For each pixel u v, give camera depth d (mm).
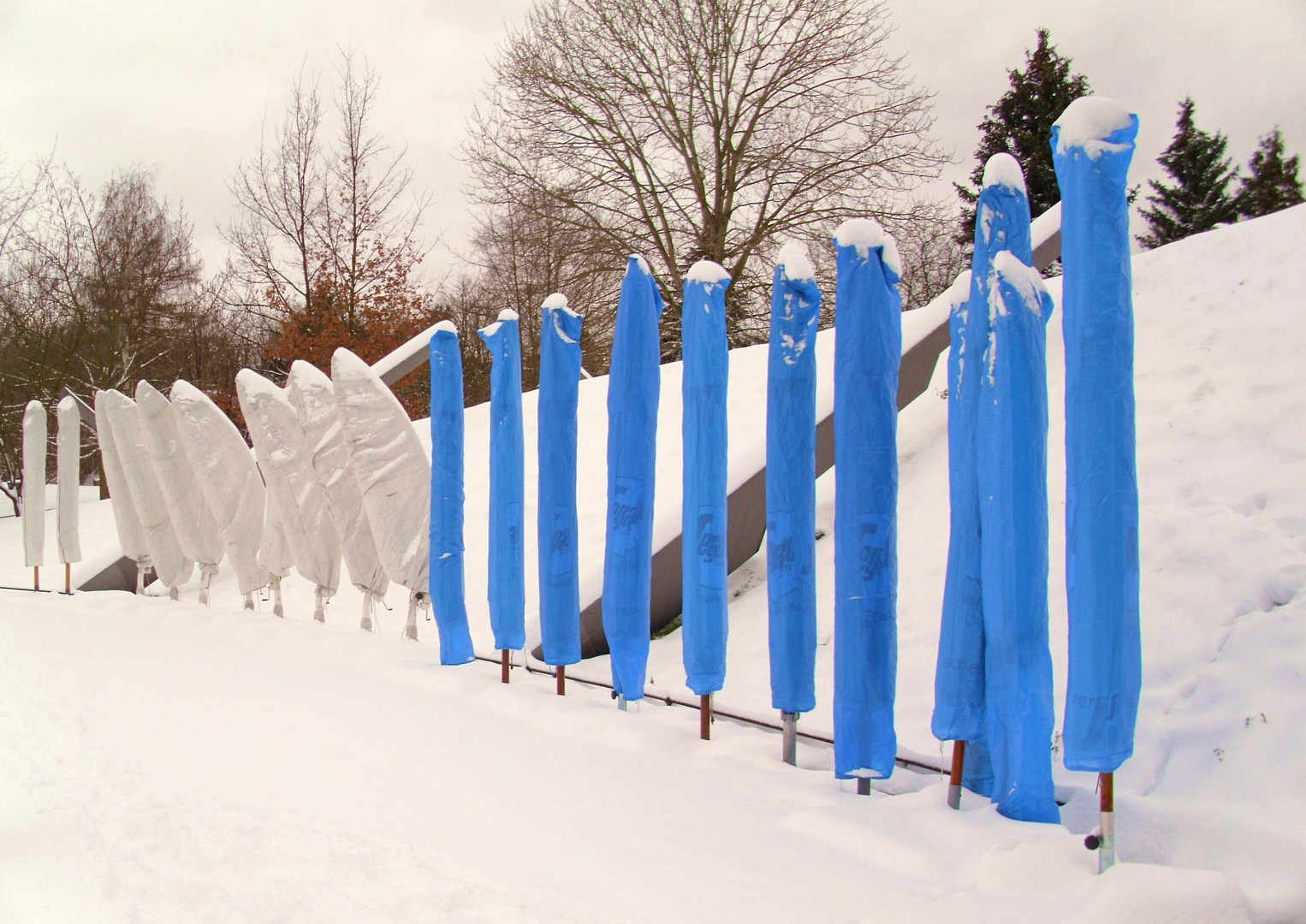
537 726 6055
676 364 14680
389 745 5160
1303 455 6742
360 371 8711
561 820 3990
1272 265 8500
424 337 10453
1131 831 4363
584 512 11383
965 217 30000
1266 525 6375
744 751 5586
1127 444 3754
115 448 12328
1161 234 34625
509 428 7332
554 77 25516
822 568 8547
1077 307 3834
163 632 9398
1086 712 3637
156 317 29812
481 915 2943
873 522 5039
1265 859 3980
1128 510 3729
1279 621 5754
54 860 3385
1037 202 29281
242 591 10570
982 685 4684
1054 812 4230
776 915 3066
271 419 9578
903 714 6559
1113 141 3826
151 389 10984
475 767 4797
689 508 5844
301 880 3205
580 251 25234
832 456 9008
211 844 3527
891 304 5211
